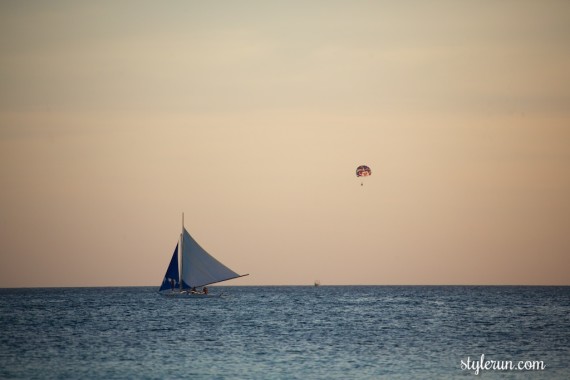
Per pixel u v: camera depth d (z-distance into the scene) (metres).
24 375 199.75
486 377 198.88
